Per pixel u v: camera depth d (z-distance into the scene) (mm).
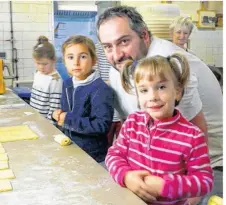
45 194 893
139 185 930
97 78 1646
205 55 4523
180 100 1142
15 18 4566
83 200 860
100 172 1055
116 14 1239
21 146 1311
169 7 1911
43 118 1801
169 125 1041
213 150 1468
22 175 1020
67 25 4547
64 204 837
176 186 933
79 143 1594
